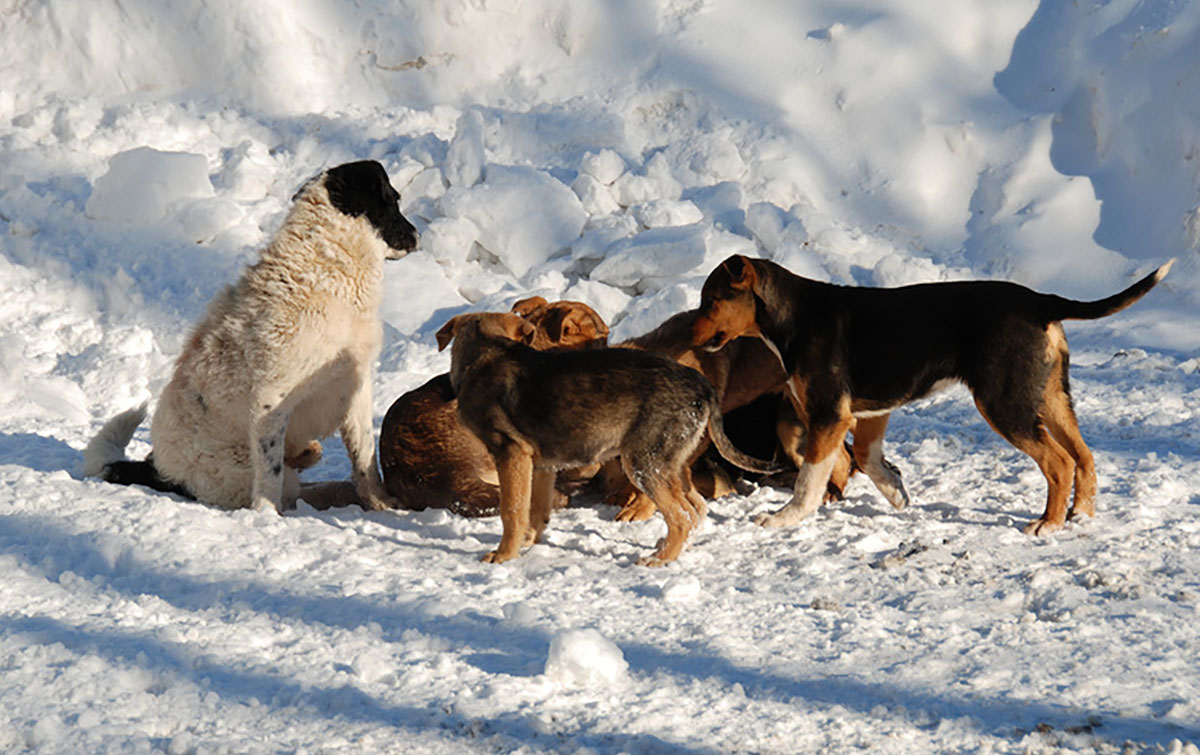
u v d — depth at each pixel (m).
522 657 6.73
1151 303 18.44
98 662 6.41
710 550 9.30
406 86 23.83
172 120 22.66
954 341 9.73
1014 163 20.98
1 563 8.30
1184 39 20.11
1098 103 20.78
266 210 20.75
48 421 14.21
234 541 9.02
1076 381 15.29
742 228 20.69
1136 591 7.67
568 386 8.91
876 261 20.23
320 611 7.53
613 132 22.16
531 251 19.94
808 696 6.21
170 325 18.19
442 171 21.22
